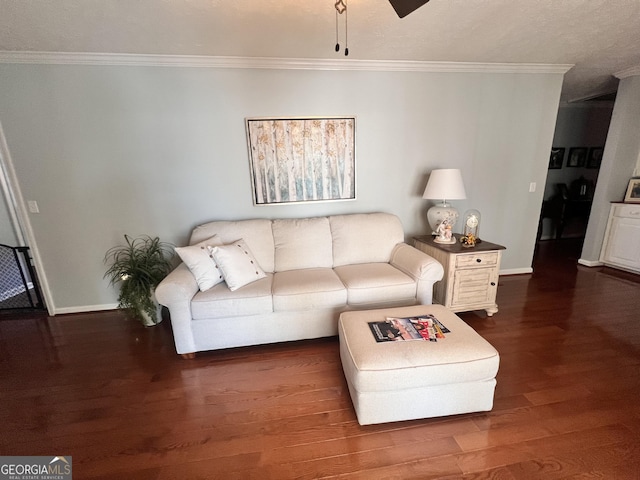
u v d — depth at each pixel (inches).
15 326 104.9
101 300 115.7
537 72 124.0
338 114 113.8
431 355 59.1
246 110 107.9
